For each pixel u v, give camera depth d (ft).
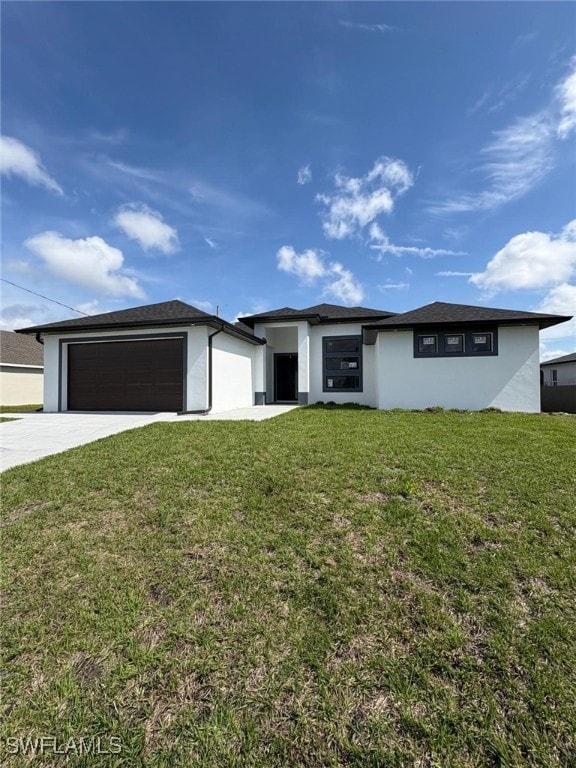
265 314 52.13
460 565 8.86
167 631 7.21
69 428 27.84
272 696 5.90
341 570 8.83
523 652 6.56
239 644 6.88
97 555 9.71
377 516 11.16
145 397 38.68
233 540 10.18
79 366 40.75
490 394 38.04
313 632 7.09
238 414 35.96
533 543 9.69
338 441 19.71
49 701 5.87
